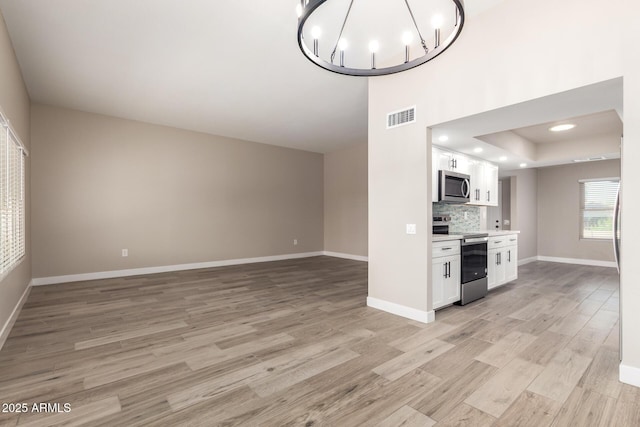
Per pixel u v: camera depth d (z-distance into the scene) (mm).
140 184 5609
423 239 3150
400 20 2750
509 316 3365
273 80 3924
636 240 1977
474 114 2750
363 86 4109
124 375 2131
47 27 2850
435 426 1622
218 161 6551
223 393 1924
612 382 2041
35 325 3055
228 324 3113
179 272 5816
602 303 3875
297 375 2137
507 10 2551
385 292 3535
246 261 6961
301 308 3637
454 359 2363
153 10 2629
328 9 2594
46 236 4781
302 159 7973
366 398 1872
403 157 3320
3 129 2729
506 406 1791
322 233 8367
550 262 7141
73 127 5000
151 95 4418
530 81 2414
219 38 3035
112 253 5340
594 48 2121
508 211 7168
